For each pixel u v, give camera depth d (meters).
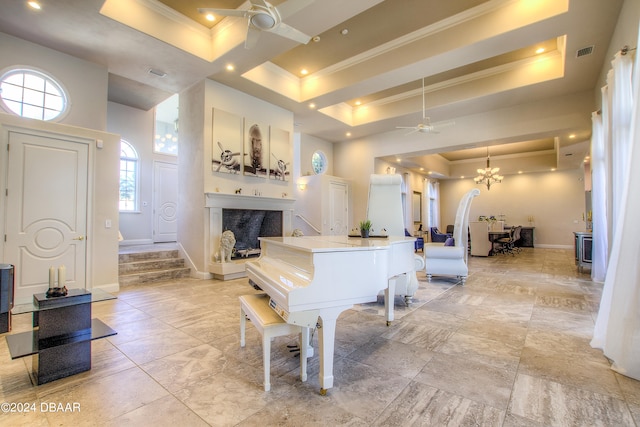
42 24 3.79
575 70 4.83
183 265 5.78
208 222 5.39
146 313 3.51
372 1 3.42
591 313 3.50
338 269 1.93
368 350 2.53
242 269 5.49
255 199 6.08
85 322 2.25
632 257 2.13
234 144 5.74
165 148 8.41
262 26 3.13
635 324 2.08
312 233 8.17
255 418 1.65
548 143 9.86
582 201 11.09
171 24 4.28
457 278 5.48
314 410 1.72
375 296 2.08
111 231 4.54
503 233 9.59
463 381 2.03
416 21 4.36
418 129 6.13
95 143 4.42
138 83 6.16
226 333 2.90
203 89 5.36
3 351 2.51
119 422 1.61
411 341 2.72
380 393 1.89
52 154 4.05
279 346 2.62
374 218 4.26
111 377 2.09
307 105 6.52
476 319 3.33
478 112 6.82
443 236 9.86
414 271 3.94
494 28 4.00
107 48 4.33
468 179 13.48
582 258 6.22
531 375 2.11
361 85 5.55
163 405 1.77
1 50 3.94
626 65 3.11
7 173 3.71
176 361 2.32
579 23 3.71
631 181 2.19
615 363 2.19
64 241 4.12
